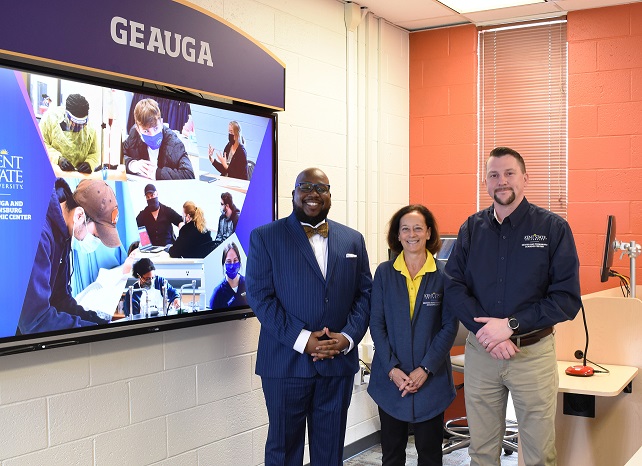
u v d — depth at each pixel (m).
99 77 2.75
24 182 2.49
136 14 2.88
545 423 2.95
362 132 4.62
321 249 3.18
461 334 4.37
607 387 2.98
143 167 2.93
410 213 3.24
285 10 3.92
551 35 4.84
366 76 4.70
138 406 3.03
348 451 4.40
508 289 2.97
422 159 5.19
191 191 3.16
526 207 3.01
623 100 4.55
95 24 2.72
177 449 3.22
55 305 2.59
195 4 3.23
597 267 4.64
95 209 2.74
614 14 4.57
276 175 3.67
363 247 3.34
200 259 3.20
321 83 4.23
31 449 2.60
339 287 3.13
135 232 2.89
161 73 2.99
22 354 2.56
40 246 2.54
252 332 3.67
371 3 4.51
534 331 2.93
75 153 2.66
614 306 3.40
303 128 4.07
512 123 4.97
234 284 3.38
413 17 4.84
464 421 4.71
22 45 2.46
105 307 2.77
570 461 3.43
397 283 3.21
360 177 4.61
